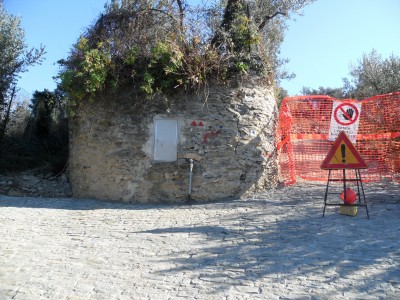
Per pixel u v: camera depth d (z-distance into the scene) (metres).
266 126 9.94
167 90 9.72
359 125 10.12
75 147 10.67
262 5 14.56
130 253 6.11
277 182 10.07
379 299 4.33
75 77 9.84
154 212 8.59
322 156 10.33
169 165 9.55
